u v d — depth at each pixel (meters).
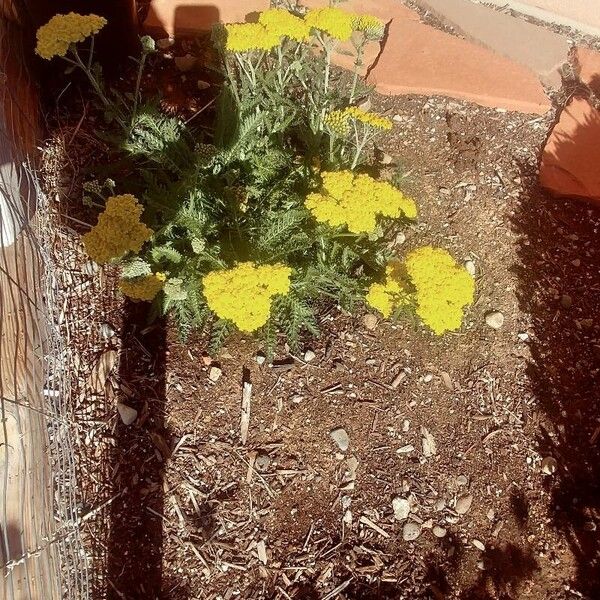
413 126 0.86
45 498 0.58
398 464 0.66
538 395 0.71
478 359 0.72
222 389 0.67
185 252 0.68
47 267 0.68
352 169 0.73
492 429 0.69
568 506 0.66
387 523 0.63
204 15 0.92
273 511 0.62
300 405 0.67
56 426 0.59
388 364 0.70
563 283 0.78
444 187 0.82
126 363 0.67
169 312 0.69
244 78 0.80
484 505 0.65
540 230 0.81
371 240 0.72
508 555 0.63
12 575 0.53
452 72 0.91
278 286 0.54
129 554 0.59
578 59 0.98
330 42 0.84
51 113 0.81
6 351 0.63
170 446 0.64
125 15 0.78
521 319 0.75
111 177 0.76
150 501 0.61
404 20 0.97
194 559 0.60
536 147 0.87
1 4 0.70
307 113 0.80
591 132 0.88
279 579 0.60
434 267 0.57
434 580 0.61
